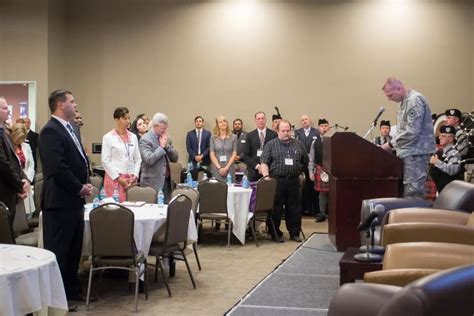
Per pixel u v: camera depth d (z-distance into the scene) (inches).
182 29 445.4
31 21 428.1
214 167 380.2
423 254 131.6
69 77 454.6
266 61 436.8
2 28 431.8
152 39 448.1
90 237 198.2
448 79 416.2
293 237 320.5
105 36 451.8
